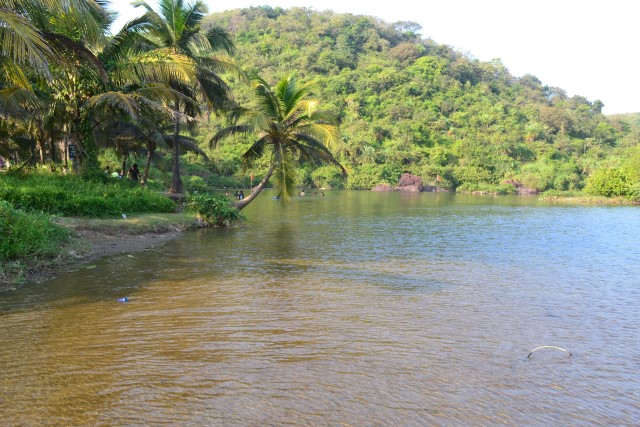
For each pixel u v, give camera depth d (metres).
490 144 106.31
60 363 5.38
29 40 9.19
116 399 4.55
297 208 34.81
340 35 162.38
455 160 97.56
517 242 17.69
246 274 10.57
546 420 4.39
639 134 133.38
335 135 21.67
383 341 6.38
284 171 22.95
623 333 7.01
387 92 129.00
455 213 33.12
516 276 11.19
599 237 19.81
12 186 15.18
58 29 15.87
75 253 11.49
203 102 24.31
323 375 5.22
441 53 171.62
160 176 50.84
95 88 18.89
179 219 18.67
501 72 174.50
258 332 6.63
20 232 10.23
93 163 20.31
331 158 23.52
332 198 53.06
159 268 10.88
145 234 15.83
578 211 38.38
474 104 130.50
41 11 13.05
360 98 121.75
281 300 8.41
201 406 4.45
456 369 5.50
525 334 6.86
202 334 6.48
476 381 5.18
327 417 4.31
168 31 21.98
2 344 5.93
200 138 77.75
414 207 39.25
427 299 8.75
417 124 111.31
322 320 7.27
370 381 5.10
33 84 19.33
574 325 7.36
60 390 4.72
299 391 4.82
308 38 154.12
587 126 131.88
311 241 16.61
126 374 5.12
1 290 8.43
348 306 8.12
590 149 113.81
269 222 23.55
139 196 19.09
